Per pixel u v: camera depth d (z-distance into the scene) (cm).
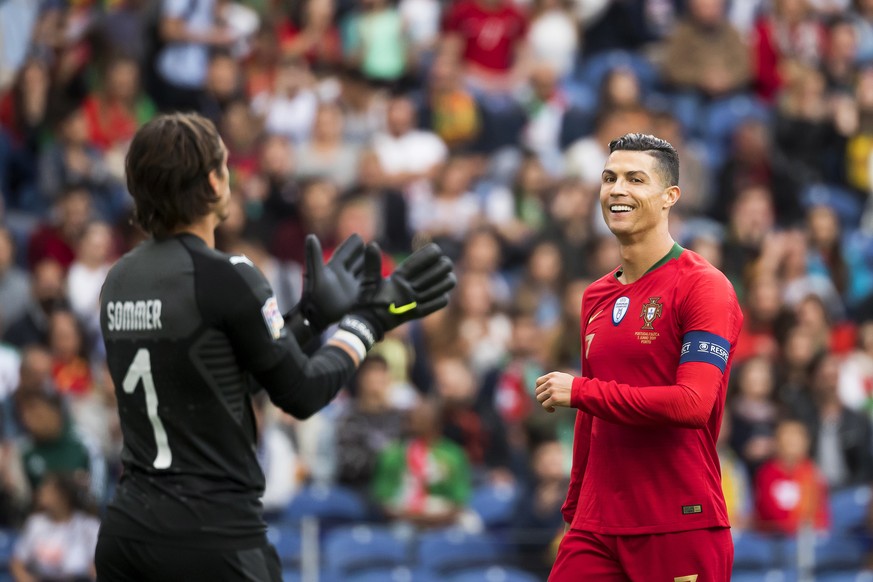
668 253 1612
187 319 1402
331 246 4044
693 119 5034
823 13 5606
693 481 1584
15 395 3400
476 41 5019
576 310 3634
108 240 3900
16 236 4256
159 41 4684
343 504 3167
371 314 1564
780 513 3259
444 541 2961
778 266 4234
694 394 1508
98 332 3725
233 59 4672
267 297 1425
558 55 5197
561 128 4794
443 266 1616
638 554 1590
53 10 4916
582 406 1527
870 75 5106
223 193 1460
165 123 1437
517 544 2961
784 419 3347
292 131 4541
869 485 3494
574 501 1681
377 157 4331
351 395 3572
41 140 4572
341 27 5084
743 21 5434
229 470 1414
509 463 3422
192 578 1389
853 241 4700
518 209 4419
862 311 4331
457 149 4741
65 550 2814
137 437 1428
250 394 1466
